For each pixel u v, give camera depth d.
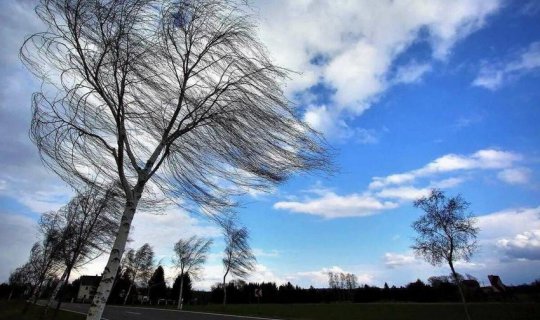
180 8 6.48
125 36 5.93
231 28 6.70
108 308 48.84
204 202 6.77
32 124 5.85
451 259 18.56
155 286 87.31
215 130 6.31
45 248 27.16
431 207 19.27
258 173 6.45
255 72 6.48
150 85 6.27
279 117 6.36
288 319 26.06
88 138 6.21
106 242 19.75
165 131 6.18
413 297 42.72
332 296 58.91
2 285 76.38
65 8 5.74
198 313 35.25
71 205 19.97
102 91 5.80
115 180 7.04
